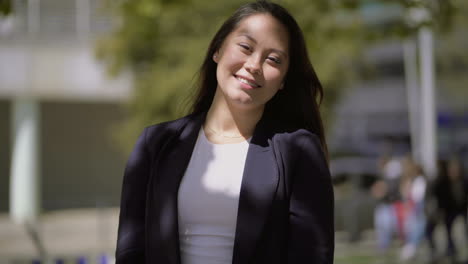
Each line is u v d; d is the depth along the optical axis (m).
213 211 2.00
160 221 2.03
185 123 2.17
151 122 14.80
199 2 12.93
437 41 18.98
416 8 7.81
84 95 17.94
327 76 13.89
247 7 2.13
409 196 11.81
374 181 17.31
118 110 22.27
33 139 18.62
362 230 13.69
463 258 11.32
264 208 1.96
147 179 2.13
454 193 11.09
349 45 13.30
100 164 22.27
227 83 2.09
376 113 30.73
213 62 2.28
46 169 21.91
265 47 2.07
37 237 7.30
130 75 17.69
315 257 1.96
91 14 17.53
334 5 8.62
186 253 2.02
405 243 12.19
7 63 17.50
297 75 2.24
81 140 22.12
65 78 17.72
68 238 12.36
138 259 2.10
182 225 2.03
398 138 30.81
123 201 2.14
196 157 2.09
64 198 21.88
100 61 16.61
